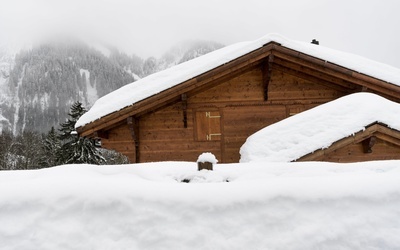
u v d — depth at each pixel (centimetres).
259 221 236
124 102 802
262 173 347
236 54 810
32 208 242
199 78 807
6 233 228
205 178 329
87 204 243
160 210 241
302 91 886
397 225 235
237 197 248
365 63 1009
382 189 255
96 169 337
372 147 643
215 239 226
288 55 825
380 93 859
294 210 241
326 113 683
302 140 643
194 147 865
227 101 877
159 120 871
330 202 246
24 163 4541
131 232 229
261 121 873
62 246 222
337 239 227
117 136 870
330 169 353
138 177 329
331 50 1163
